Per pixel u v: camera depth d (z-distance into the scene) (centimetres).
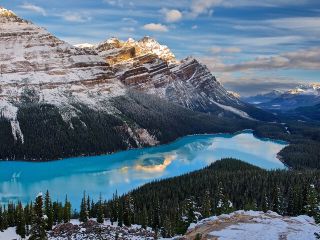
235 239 10081
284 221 11931
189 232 11600
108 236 14150
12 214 16200
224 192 19812
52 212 15500
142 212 17188
